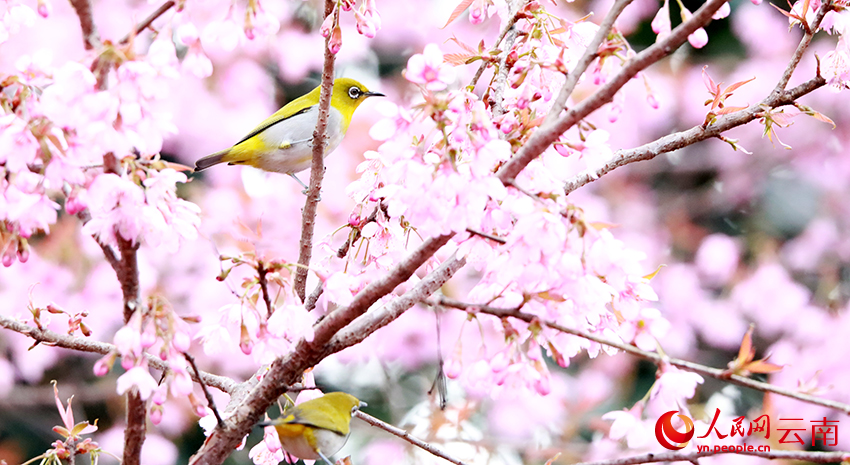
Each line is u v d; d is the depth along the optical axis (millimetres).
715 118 5293
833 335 5586
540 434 5582
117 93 3902
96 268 5562
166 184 4520
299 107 5500
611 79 4414
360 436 5602
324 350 5121
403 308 5129
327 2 5277
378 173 5297
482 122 4434
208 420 5297
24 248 4672
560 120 4496
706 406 5609
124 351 4086
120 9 5578
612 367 5609
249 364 5578
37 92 4438
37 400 5566
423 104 4527
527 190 4711
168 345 4277
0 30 5270
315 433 5285
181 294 5582
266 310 5043
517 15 5293
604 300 4422
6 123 4078
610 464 4902
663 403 4203
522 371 4520
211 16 5461
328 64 5281
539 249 4312
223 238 5555
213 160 5492
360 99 5520
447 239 4750
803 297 5605
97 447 5285
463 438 5547
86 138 3855
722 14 4391
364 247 5312
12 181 4484
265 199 5586
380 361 5590
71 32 5551
